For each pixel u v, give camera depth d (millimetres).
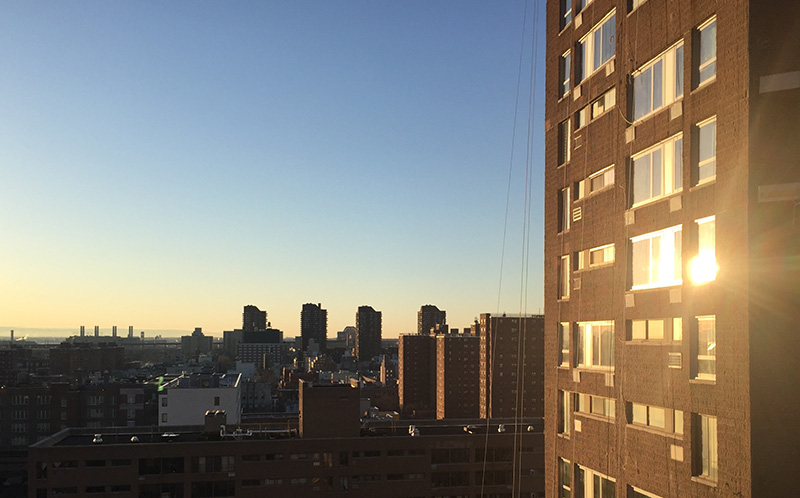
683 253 19344
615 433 22828
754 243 16578
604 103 24688
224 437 95688
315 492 90000
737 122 17172
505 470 94125
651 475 20641
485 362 196750
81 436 99688
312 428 95750
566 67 28125
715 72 18422
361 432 100812
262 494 88750
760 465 16234
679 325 19719
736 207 17062
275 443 89688
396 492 91688
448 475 93250
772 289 16328
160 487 87125
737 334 16922
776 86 16594
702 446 18562
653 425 21000
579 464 25391
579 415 25484
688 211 19156
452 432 100438
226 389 161500
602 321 24375
